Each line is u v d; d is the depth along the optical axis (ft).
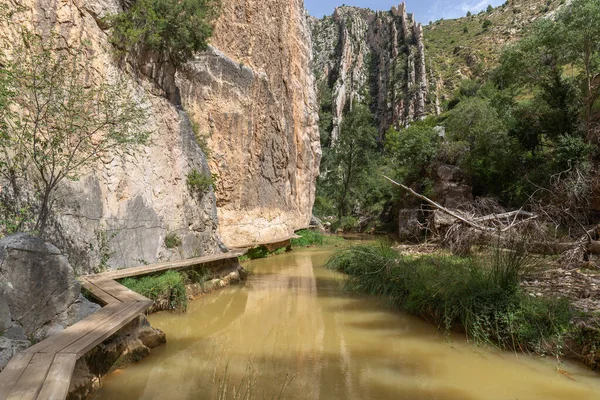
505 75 61.77
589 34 49.37
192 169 33.81
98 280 19.74
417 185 69.97
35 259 13.38
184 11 31.63
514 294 18.93
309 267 41.81
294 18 73.41
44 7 22.13
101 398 12.59
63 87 21.26
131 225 25.88
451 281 21.59
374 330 20.42
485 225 39.29
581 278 23.17
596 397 12.95
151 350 17.16
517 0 376.07
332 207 138.10
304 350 17.44
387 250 33.42
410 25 376.89
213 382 13.87
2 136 17.20
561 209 37.68
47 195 18.21
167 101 32.53
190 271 27.96
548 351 16.31
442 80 311.47
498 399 12.78
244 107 49.62
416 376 14.64
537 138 56.90
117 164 25.43
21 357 10.64
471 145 66.23
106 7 26.58
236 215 48.29
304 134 75.72
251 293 28.94
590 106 50.08
